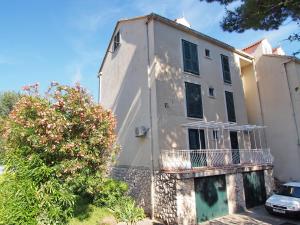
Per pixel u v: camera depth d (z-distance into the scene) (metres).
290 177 16.03
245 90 19.34
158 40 13.02
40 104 8.05
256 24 9.03
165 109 12.28
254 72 18.86
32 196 7.40
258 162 15.27
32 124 7.79
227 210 12.04
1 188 7.74
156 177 11.41
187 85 13.75
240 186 13.09
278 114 17.17
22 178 7.72
